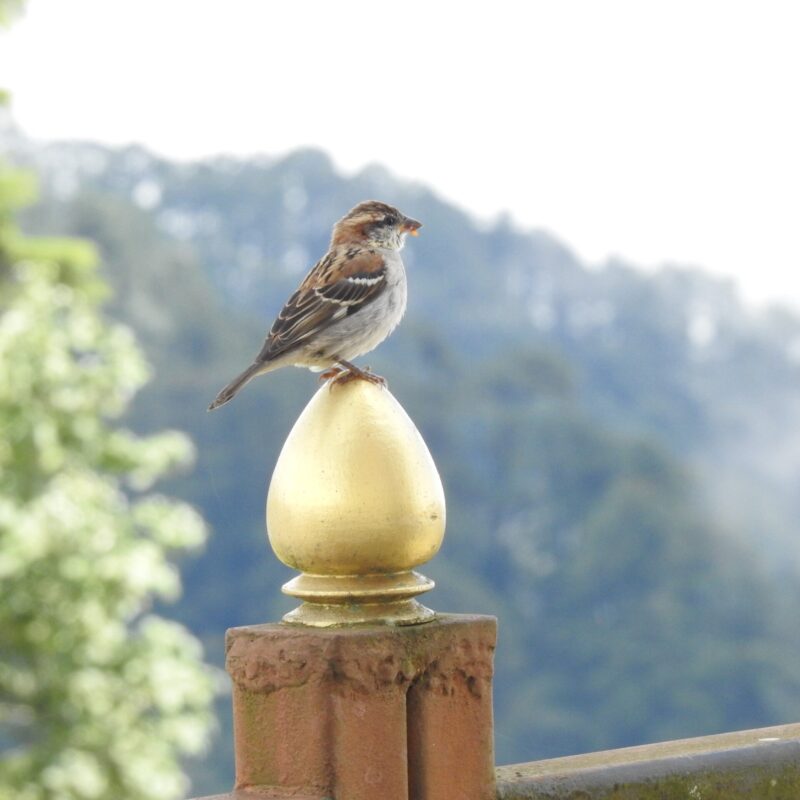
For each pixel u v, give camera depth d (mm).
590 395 60219
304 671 2346
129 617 11555
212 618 33062
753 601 40656
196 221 57031
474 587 41531
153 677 11094
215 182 57156
